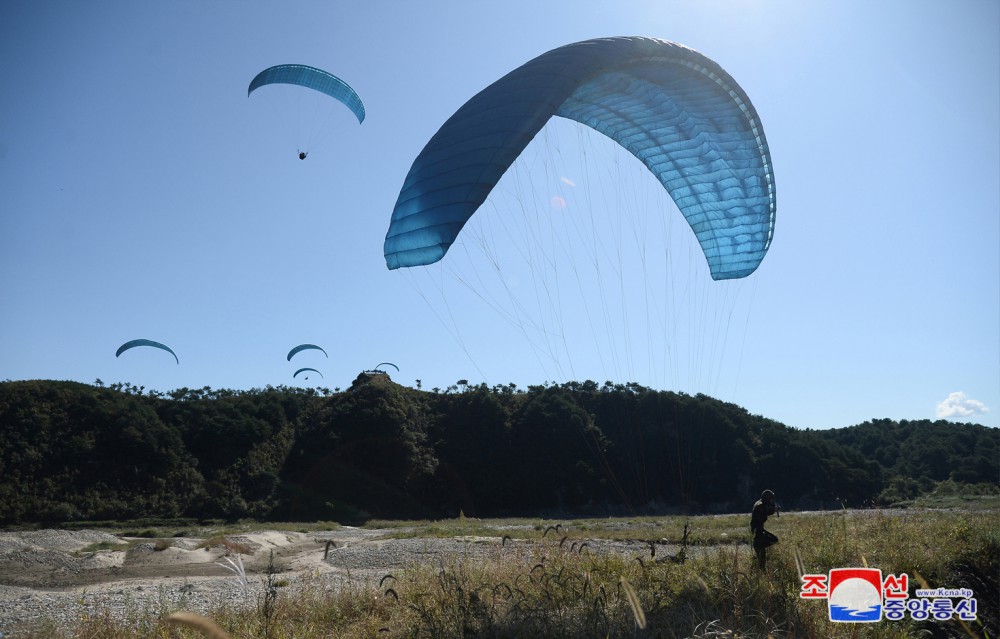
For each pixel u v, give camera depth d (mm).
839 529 12945
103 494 44594
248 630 7762
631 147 16469
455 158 11250
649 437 51719
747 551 12617
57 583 16141
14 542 22984
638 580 9047
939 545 11781
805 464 51812
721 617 7055
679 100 14359
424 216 11062
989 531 12422
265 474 50188
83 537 26250
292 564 17266
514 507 50188
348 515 48188
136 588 14250
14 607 12039
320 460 52750
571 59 12109
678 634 6895
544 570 8484
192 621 3471
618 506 48844
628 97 14562
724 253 16422
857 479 51094
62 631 9438
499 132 11016
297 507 48375
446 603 7789
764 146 14523
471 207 10633
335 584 11906
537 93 11336
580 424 53469
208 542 22281
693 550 14055
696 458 51094
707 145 15125
